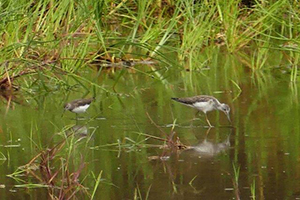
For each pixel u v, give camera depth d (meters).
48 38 16.78
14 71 15.86
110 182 10.23
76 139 12.17
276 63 18.08
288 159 11.03
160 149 11.70
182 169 10.69
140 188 9.97
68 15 17.30
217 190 9.82
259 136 12.25
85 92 15.59
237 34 19.64
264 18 18.84
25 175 10.58
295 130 12.52
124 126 12.96
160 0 21.25
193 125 13.03
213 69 17.69
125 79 16.75
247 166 10.77
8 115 13.84
